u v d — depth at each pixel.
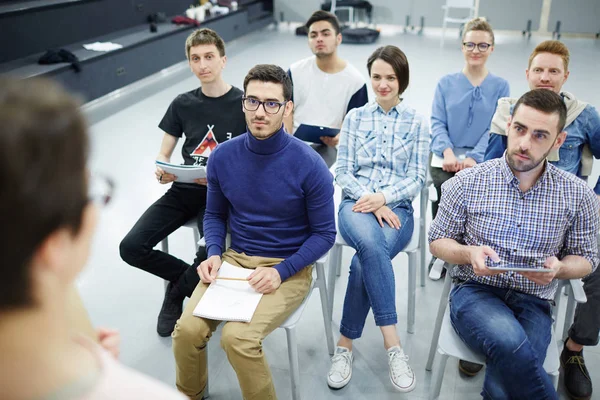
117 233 2.80
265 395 1.51
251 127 1.59
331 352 1.98
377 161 2.11
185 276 2.01
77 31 5.41
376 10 8.77
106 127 4.45
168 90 5.64
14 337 0.36
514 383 1.37
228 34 7.74
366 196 1.96
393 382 1.78
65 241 0.36
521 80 5.79
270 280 1.57
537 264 1.52
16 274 0.34
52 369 0.38
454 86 2.61
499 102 2.11
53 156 0.33
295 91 2.66
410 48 7.57
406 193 2.00
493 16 8.24
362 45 7.85
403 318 2.18
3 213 0.32
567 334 1.92
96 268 2.51
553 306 1.67
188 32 6.61
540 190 1.48
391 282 1.80
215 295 1.58
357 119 2.15
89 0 5.49
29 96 0.33
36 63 4.57
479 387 1.82
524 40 8.02
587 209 1.47
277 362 1.95
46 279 0.36
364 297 1.83
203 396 1.79
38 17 4.86
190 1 7.67
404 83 2.06
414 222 2.11
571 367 1.81
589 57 6.73
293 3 9.20
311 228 1.70
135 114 4.82
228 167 1.68
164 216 2.07
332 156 2.60
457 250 1.54
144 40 5.63
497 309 1.46
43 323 0.37
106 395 0.39
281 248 1.72
